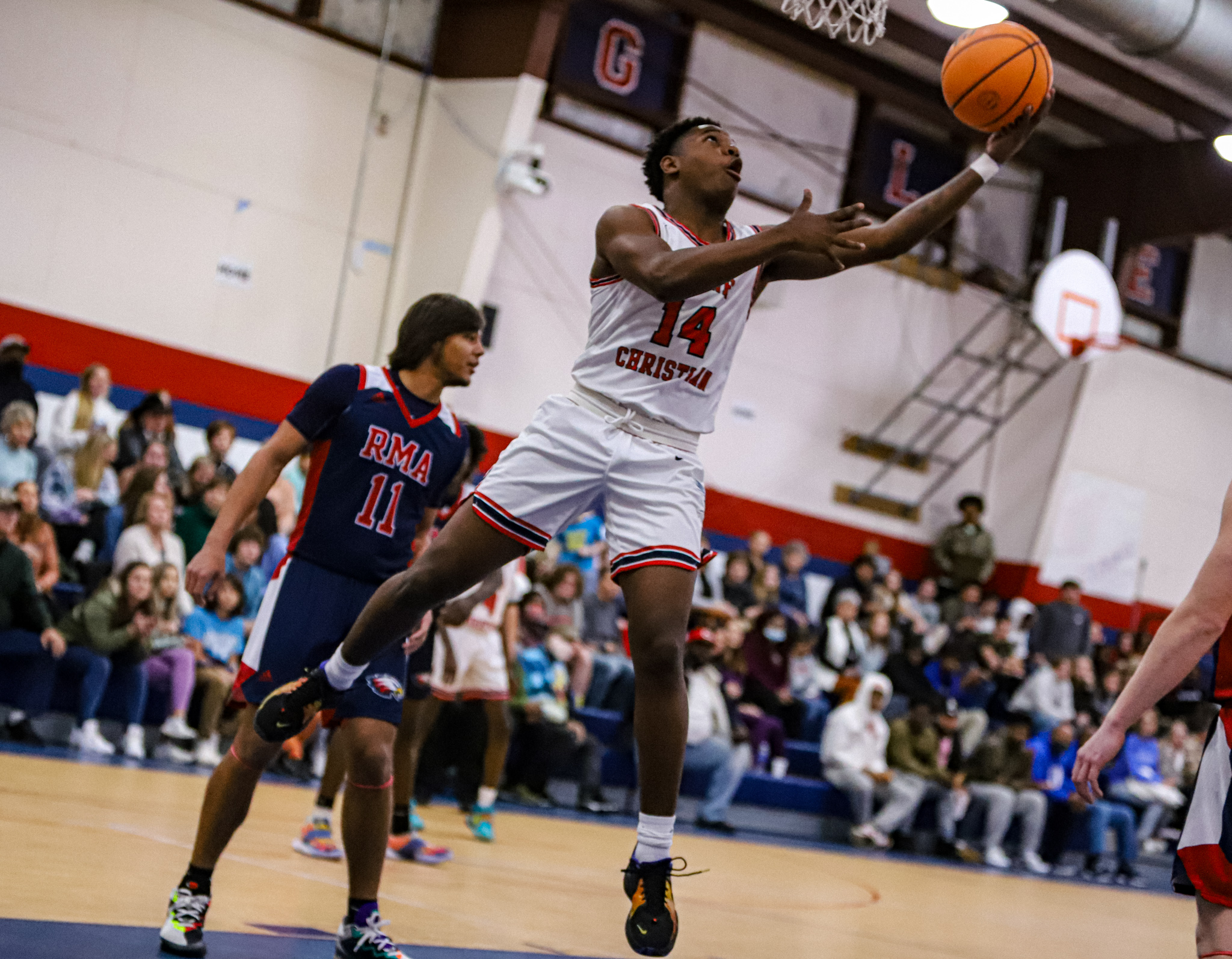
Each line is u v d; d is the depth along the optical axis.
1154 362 15.11
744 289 3.00
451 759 8.22
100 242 9.83
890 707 11.20
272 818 6.28
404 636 3.18
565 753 8.96
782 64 13.05
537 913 4.83
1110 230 14.14
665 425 2.97
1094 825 11.64
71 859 4.24
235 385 10.38
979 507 14.02
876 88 13.27
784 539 13.52
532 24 10.74
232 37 10.29
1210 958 2.35
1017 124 3.12
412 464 3.69
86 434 8.73
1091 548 14.87
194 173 10.18
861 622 11.80
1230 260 16.12
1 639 7.30
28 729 7.36
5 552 7.34
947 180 14.35
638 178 12.23
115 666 7.71
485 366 11.52
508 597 7.72
